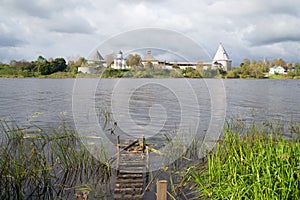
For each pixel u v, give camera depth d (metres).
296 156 4.95
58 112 15.31
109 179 6.10
